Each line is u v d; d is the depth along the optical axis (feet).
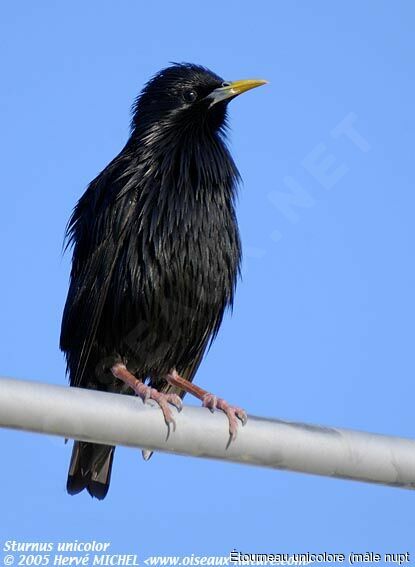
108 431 23.70
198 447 24.66
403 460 25.46
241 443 24.91
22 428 22.72
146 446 24.32
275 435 24.97
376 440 25.50
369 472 25.41
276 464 25.12
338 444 25.25
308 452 25.13
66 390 23.17
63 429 23.11
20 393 22.52
